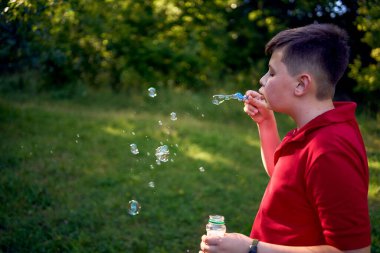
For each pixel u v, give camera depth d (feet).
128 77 24.80
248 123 20.33
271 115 5.31
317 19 14.79
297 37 4.18
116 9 21.98
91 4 15.26
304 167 3.90
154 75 25.17
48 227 10.06
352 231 3.53
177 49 25.88
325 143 3.74
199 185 13.07
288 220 4.04
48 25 10.46
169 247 9.57
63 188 12.20
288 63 4.16
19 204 11.00
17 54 13.10
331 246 3.63
